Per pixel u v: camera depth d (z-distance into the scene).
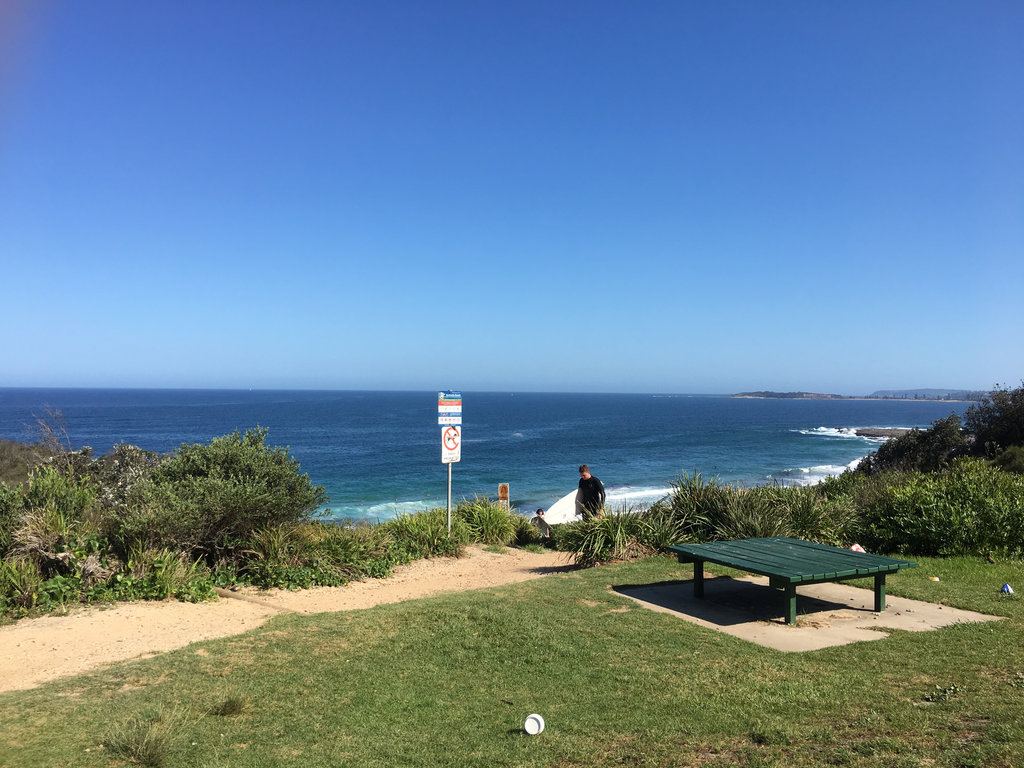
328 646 5.96
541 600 7.55
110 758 3.69
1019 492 10.58
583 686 4.97
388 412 132.50
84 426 79.69
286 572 9.09
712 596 7.74
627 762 3.69
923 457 22.81
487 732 4.21
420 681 5.14
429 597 8.26
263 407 152.75
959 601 7.19
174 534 8.56
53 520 7.88
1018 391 22.83
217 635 6.58
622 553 10.27
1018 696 4.14
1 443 16.55
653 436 76.56
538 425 99.88
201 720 4.34
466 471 42.16
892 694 4.42
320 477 39.03
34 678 5.27
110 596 7.55
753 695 4.56
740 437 76.06
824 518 10.77
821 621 6.60
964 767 3.19
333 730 4.25
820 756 3.49
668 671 5.19
